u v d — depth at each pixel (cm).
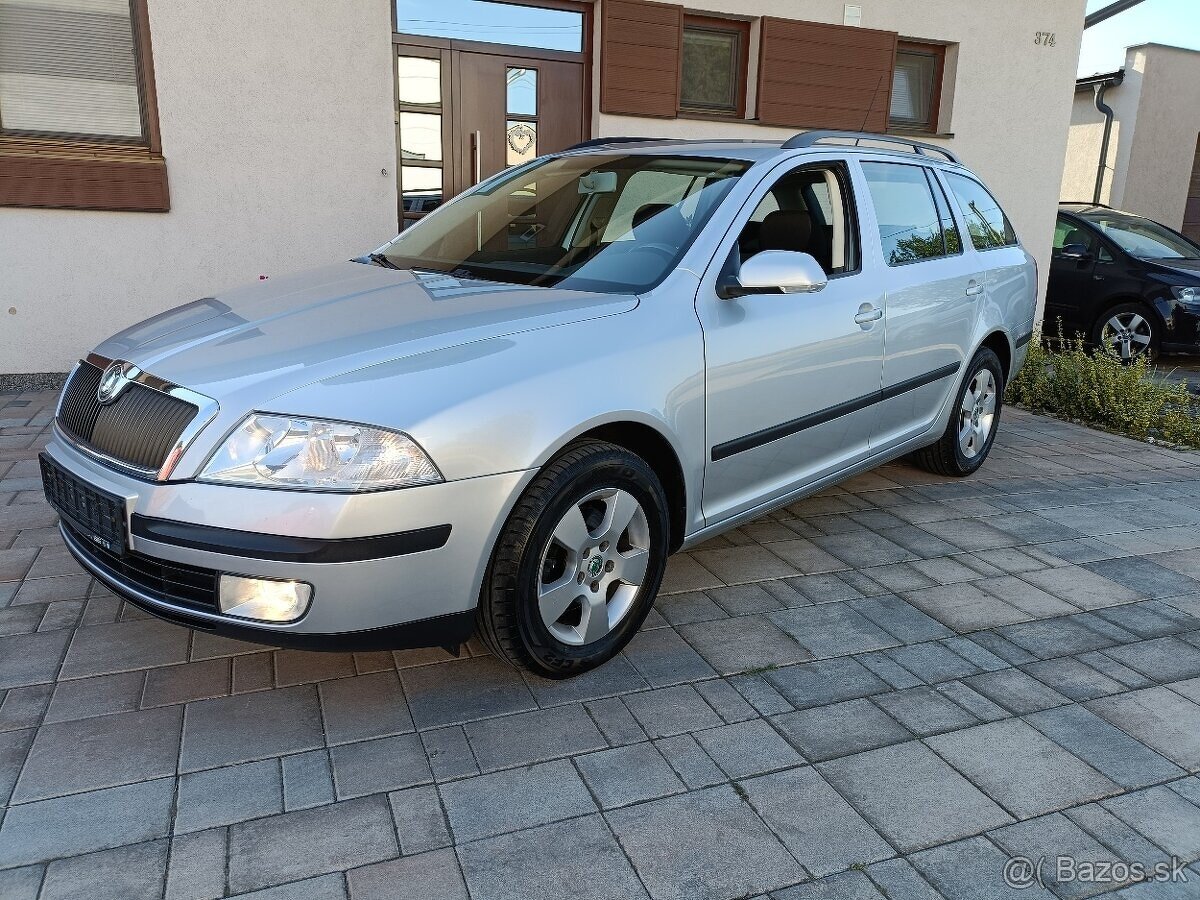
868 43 777
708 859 202
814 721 256
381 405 221
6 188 544
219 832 204
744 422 309
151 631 288
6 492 403
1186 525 436
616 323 268
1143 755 247
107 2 562
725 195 319
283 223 618
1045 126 880
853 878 198
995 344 494
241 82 586
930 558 380
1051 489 487
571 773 229
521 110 690
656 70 701
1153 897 197
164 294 599
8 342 570
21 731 236
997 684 281
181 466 221
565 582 258
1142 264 898
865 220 375
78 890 186
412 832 206
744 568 361
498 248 338
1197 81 1438
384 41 616
